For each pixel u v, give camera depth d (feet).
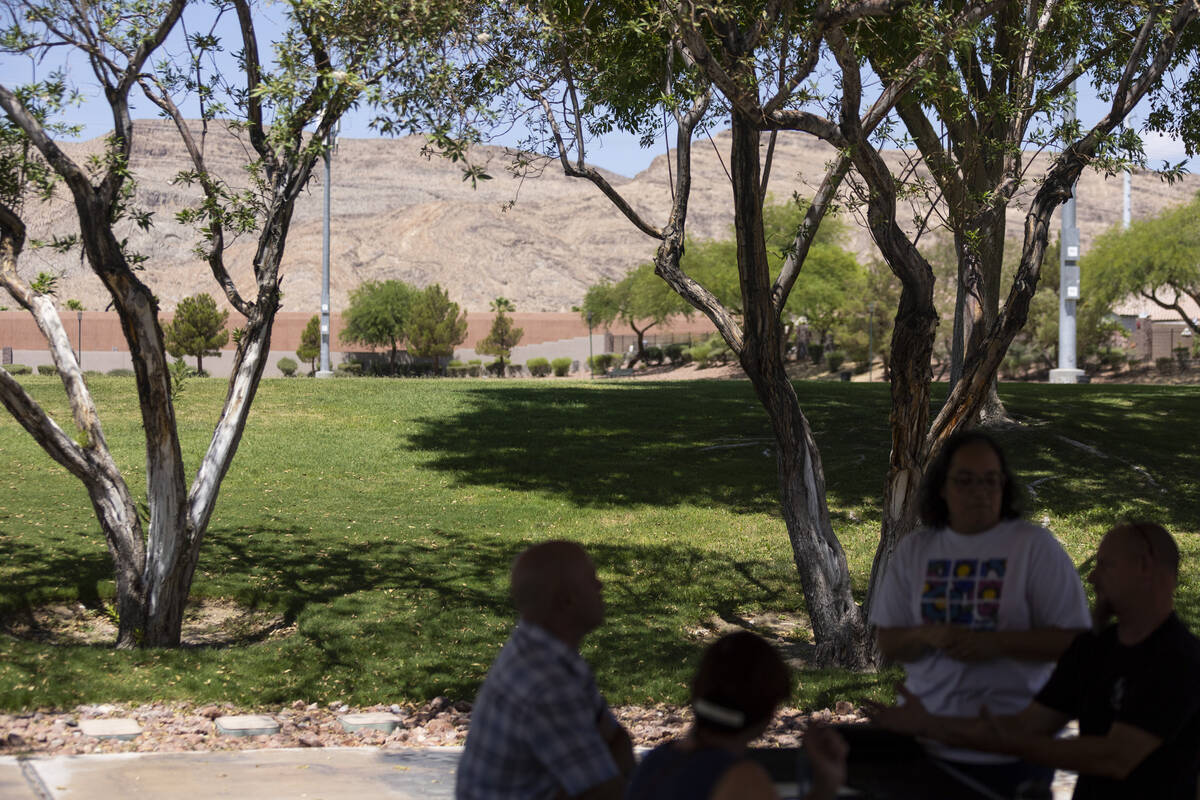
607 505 55.93
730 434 72.79
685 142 33.81
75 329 273.75
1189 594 39.24
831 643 32.48
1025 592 10.21
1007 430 68.23
